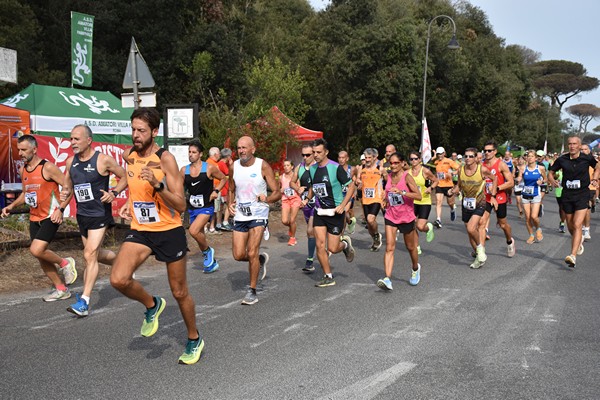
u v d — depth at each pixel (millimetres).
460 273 8078
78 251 8750
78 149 5699
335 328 5254
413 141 33031
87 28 14883
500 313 5820
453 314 5777
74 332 5055
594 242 11453
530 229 11305
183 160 10883
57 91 14281
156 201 4012
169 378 3986
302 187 7699
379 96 31141
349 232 11055
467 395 3732
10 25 20812
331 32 32344
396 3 37406
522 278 7711
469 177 8398
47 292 6570
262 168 6168
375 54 30688
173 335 4992
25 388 3793
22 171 6086
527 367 4254
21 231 9164
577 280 7590
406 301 6340
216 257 9328
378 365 4270
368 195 10109
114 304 6074
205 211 7820
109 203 5910
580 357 4477
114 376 4016
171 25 29141
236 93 29859
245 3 36281
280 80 24828
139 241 4047
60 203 5988
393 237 6906
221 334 5055
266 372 4113
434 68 35906
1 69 9555
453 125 40719
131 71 9828
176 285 4121
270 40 37625
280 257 9430
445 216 16734
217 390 3783
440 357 4457
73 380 3936
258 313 5797
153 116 4000
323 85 33531
